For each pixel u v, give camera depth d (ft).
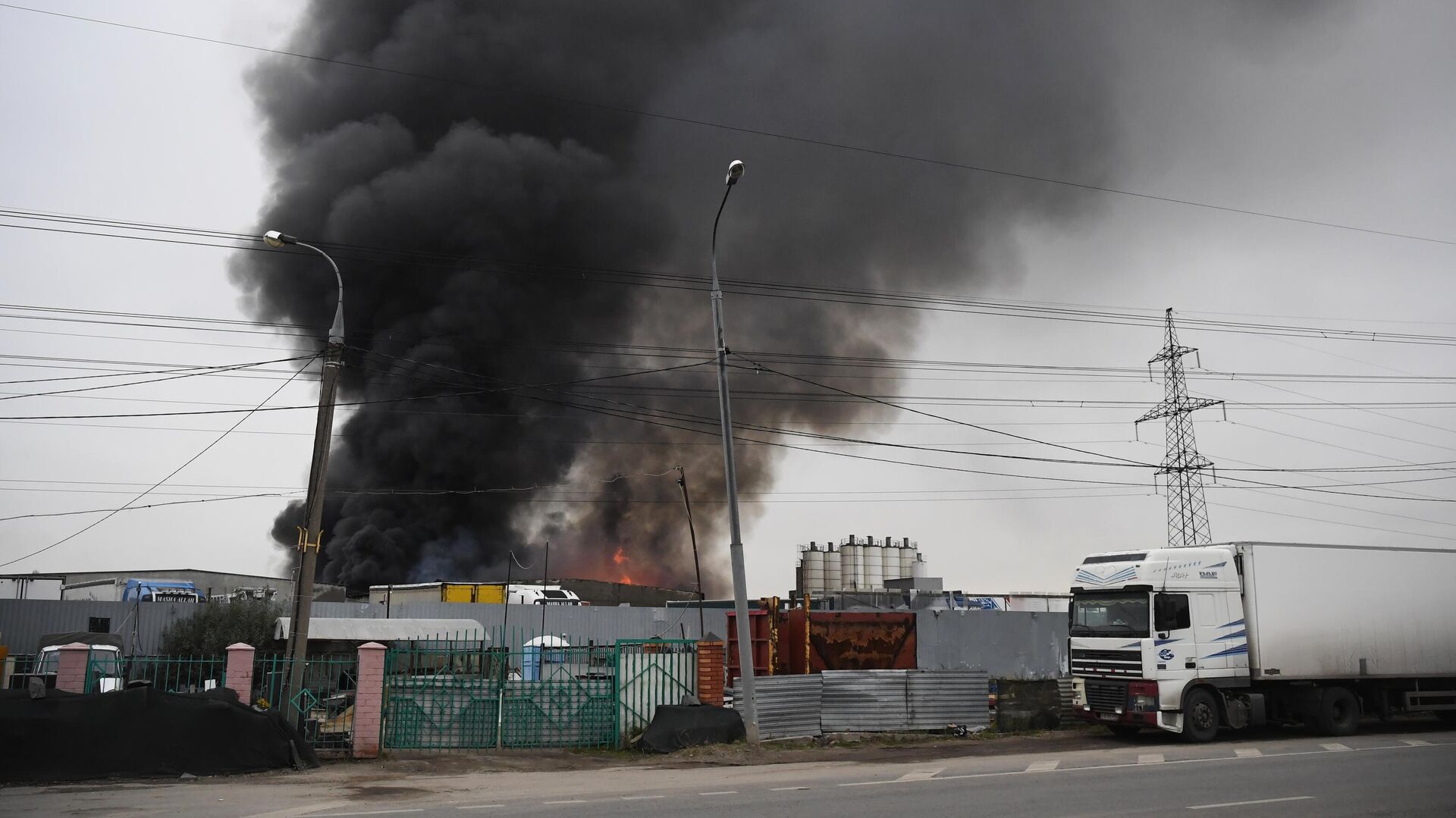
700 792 37.47
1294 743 57.36
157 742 41.93
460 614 108.88
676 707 55.83
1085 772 43.37
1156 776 41.63
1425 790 36.88
